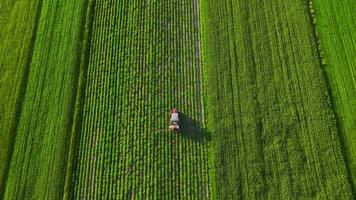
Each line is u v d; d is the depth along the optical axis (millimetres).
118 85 26234
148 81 26250
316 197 21938
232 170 22906
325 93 24875
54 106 25531
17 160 23797
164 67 26734
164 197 22578
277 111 24547
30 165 23641
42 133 24625
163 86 26047
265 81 25656
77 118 25047
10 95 26000
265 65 26250
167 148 23922
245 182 22531
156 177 23125
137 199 22625
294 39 27078
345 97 24797
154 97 25688
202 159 23469
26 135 24594
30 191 22891
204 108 25094
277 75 25812
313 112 24328
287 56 26469
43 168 23531
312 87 25156
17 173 23422
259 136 23797
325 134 23562
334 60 26172
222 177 22750
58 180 23141
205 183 22812
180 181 22938
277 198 22000
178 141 24094
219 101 25156
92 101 25734
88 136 24562
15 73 26828
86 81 26453
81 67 26875
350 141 23406
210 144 23797
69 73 26625
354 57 26203
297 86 25297
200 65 26734
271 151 23297
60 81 26406
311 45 26734
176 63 26859
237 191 22312
